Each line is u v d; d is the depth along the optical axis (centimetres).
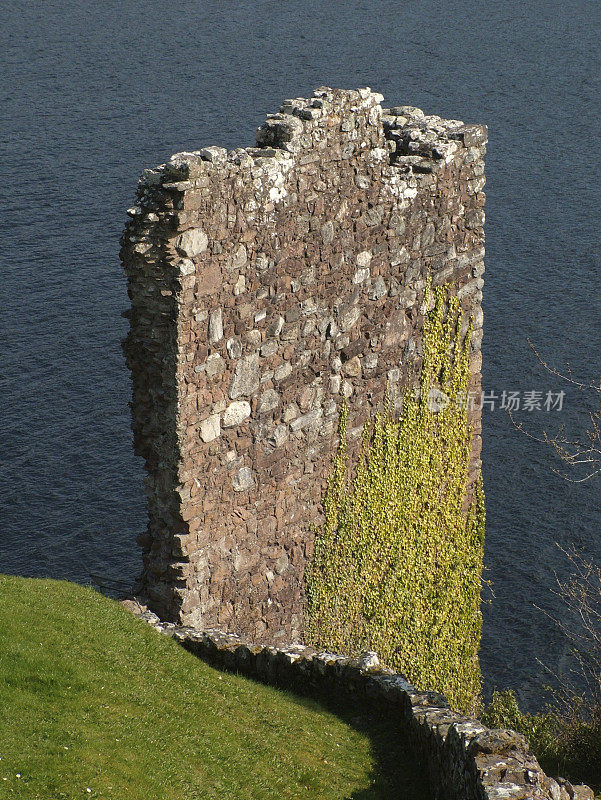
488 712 10431
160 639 7562
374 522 10262
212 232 7900
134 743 5953
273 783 6212
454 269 10506
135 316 8075
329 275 9106
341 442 9688
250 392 8606
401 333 10094
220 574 8706
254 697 7288
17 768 5400
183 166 7594
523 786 5388
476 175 10475
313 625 9800
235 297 8250
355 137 9056
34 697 6109
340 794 6350
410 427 10456
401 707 7400
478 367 11131
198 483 8338
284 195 8456
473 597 11756
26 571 17688
